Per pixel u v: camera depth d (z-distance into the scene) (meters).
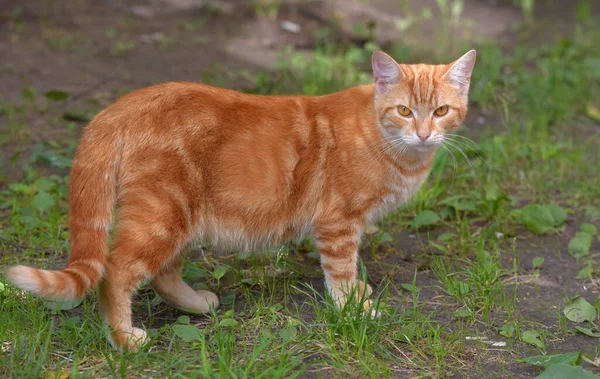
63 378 3.84
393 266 5.35
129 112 4.16
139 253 4.07
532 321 4.65
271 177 4.44
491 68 8.74
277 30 10.10
